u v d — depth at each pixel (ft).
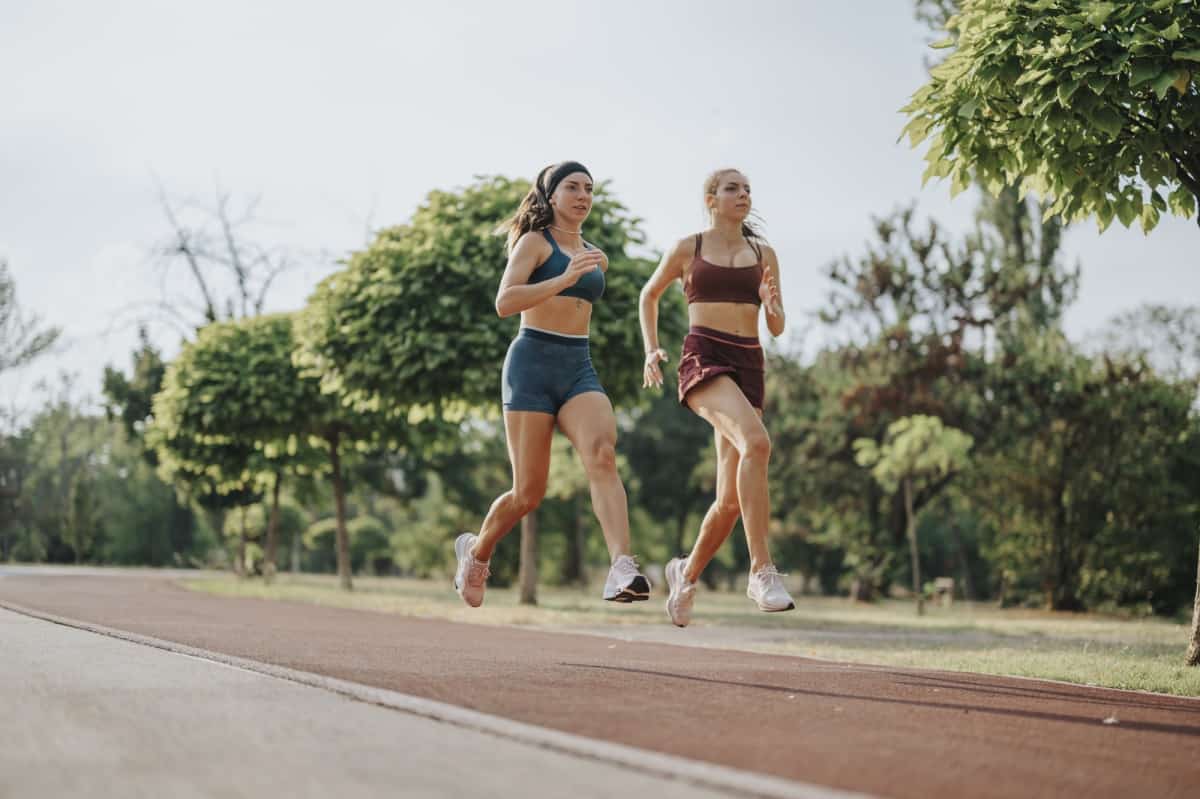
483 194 56.65
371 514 202.59
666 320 55.72
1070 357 96.43
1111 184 24.58
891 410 102.47
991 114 24.94
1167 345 147.84
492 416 58.23
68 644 20.44
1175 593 94.53
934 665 23.93
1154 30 21.40
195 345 79.25
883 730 13.06
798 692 16.75
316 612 41.63
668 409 159.02
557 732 11.73
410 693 14.57
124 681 15.24
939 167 25.86
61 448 190.90
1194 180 25.79
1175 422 94.53
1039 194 26.32
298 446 86.63
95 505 164.86
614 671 19.04
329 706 13.44
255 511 119.44
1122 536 91.91
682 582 20.59
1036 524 95.40
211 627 27.89
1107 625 52.44
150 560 165.17
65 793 8.85
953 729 13.44
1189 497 97.50
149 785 9.13
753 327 19.70
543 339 18.58
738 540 160.56
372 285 55.01
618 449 158.51
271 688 14.85
